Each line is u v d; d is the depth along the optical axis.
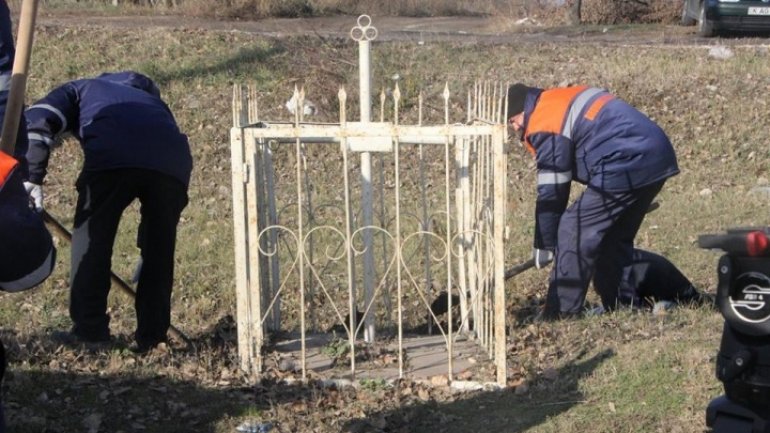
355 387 5.01
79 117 5.30
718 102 12.57
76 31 14.20
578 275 6.16
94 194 5.23
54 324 6.25
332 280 7.40
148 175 5.23
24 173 3.62
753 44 15.23
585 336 5.66
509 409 4.69
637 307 6.50
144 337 5.42
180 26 15.44
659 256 6.77
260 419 4.60
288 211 9.42
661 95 12.82
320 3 20.62
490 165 5.25
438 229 7.68
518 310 6.86
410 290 7.18
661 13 20.11
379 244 7.90
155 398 4.79
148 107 5.39
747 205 9.74
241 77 13.14
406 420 4.61
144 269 5.41
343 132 4.94
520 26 19.36
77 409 4.61
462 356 5.51
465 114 12.76
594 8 20.45
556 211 6.12
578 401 4.70
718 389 4.65
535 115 6.08
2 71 3.92
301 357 5.41
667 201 9.89
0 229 3.05
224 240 8.66
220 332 6.28
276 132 4.95
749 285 2.88
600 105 6.03
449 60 14.11
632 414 4.51
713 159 11.38
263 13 18.78
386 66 13.78
